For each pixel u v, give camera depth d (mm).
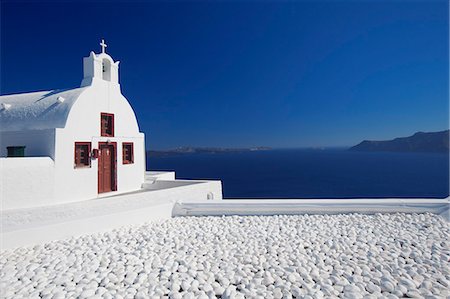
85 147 13508
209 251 7668
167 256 7344
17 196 10414
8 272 6488
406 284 5605
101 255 7410
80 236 9117
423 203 10492
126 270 6570
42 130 12156
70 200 12461
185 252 7660
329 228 9250
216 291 5578
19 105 14602
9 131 12898
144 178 17266
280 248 7652
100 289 5598
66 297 5418
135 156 16562
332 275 6094
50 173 11633
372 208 10656
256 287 5688
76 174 12789
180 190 12938
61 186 12062
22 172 10594
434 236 8227
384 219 9953
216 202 11445
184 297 5312
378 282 5734
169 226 10031
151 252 7605
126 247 8031
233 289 5543
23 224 8234
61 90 14914
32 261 7156
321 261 6750
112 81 15344
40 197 11203
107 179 14836
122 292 5559
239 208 11195
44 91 15797
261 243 8102
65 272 6488
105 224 9820
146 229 9727
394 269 6258
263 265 6699
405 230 8867
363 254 7191
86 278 6164
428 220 9711
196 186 13898
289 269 6379
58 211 8922
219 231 9258
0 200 9906
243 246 7902
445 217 9883
